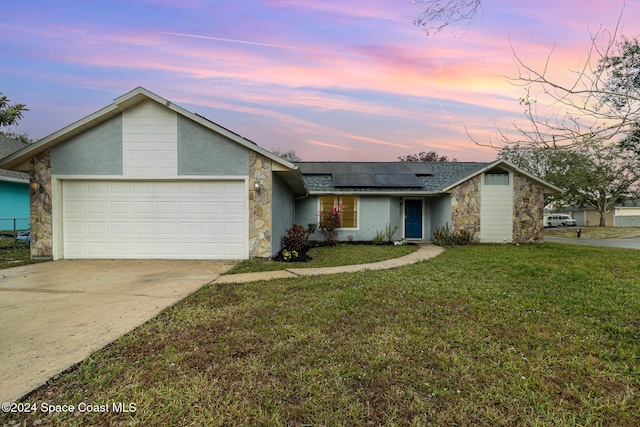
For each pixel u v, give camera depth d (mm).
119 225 8750
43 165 8656
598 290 5457
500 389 2574
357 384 2658
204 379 2691
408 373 2814
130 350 3195
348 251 11094
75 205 8750
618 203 36000
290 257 9031
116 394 2471
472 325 3881
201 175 8602
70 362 2912
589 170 18109
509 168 13641
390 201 14320
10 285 5867
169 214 8750
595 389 2578
